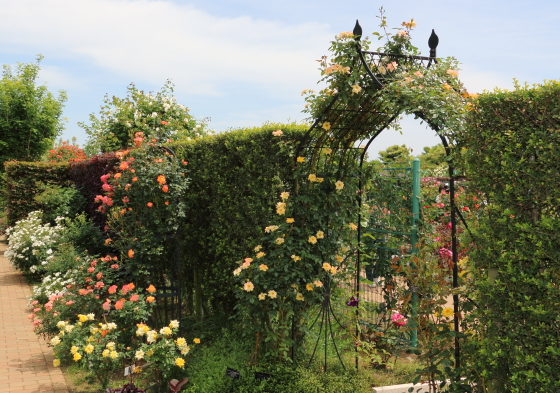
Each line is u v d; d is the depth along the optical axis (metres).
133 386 3.69
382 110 4.11
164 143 6.28
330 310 4.55
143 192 4.88
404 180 5.20
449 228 5.34
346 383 4.04
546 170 2.59
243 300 4.41
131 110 11.39
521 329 2.66
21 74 17.31
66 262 6.39
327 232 4.49
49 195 10.38
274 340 4.39
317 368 4.38
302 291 4.37
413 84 3.54
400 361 4.79
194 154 5.67
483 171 2.99
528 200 2.70
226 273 5.10
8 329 5.85
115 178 5.04
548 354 2.54
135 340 4.72
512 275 2.74
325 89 3.97
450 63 3.79
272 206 4.53
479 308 3.00
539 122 2.64
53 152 14.43
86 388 4.17
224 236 5.12
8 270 9.71
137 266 4.85
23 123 16.50
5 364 4.68
